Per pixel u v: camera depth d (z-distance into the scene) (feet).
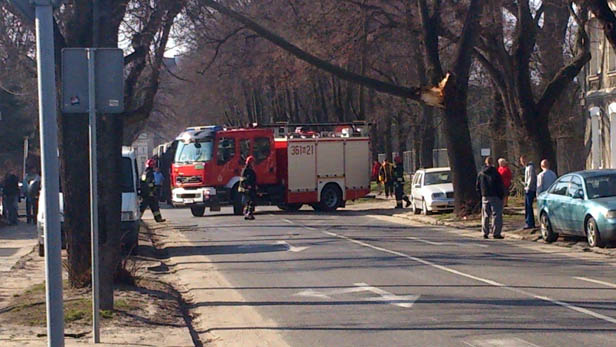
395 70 148.87
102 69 29.04
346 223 95.25
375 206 126.52
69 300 38.91
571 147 127.54
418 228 87.45
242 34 95.20
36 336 31.91
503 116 121.39
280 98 194.18
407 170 193.77
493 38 99.09
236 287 47.50
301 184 115.96
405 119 190.70
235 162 111.75
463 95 91.40
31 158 106.42
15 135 163.94
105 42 37.37
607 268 51.96
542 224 69.05
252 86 170.19
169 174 140.46
